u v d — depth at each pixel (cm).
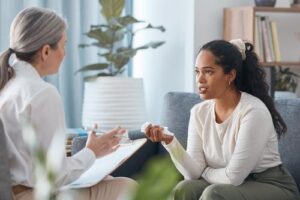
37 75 216
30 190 205
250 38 393
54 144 102
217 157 257
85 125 411
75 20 441
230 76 255
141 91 413
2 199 185
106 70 449
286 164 275
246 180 254
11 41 220
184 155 257
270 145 254
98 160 250
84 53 450
